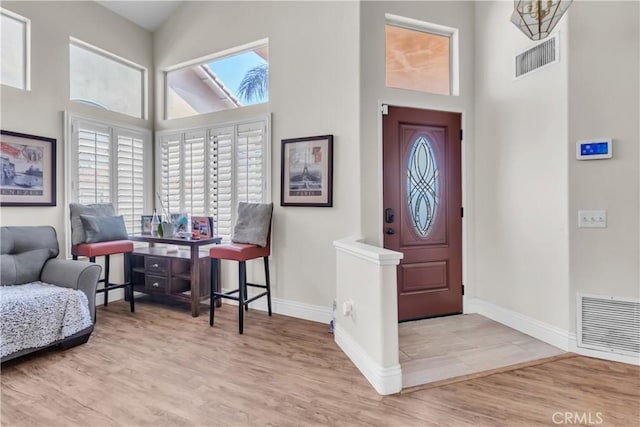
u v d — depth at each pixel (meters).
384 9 3.07
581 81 2.51
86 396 1.97
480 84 3.35
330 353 2.55
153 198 4.32
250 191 3.64
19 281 2.80
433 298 3.33
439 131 3.31
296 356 2.50
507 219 3.10
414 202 3.25
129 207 4.05
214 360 2.42
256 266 3.59
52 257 3.07
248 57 3.77
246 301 3.09
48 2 3.30
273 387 2.07
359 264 2.33
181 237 3.59
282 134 3.43
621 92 2.39
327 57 3.17
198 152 3.99
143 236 3.71
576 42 2.52
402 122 3.18
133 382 2.12
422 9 3.19
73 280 2.74
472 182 3.41
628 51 2.37
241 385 2.10
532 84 2.84
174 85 4.25
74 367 2.31
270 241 3.39
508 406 1.88
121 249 3.48
